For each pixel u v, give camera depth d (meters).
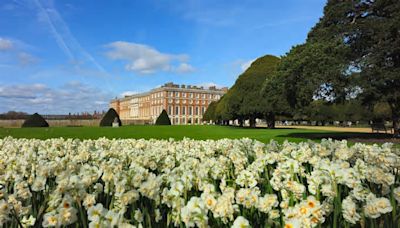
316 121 54.78
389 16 14.25
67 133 17.80
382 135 16.09
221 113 35.12
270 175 2.56
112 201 1.80
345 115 48.22
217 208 1.52
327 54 13.68
